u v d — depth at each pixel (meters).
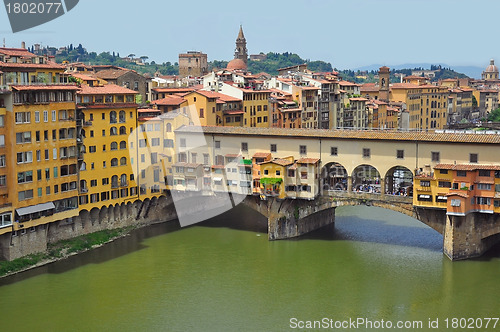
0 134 91.31
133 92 116.31
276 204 109.44
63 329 73.06
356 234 114.19
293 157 109.56
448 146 97.38
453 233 95.56
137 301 81.44
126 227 116.06
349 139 104.62
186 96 138.12
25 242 94.94
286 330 72.44
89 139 107.44
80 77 140.00
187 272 92.81
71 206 103.50
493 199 93.88
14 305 79.94
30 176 95.31
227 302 81.19
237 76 168.50
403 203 101.62
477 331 71.75
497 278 88.50
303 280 89.25
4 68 95.88
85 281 88.69
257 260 98.56
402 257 99.19
